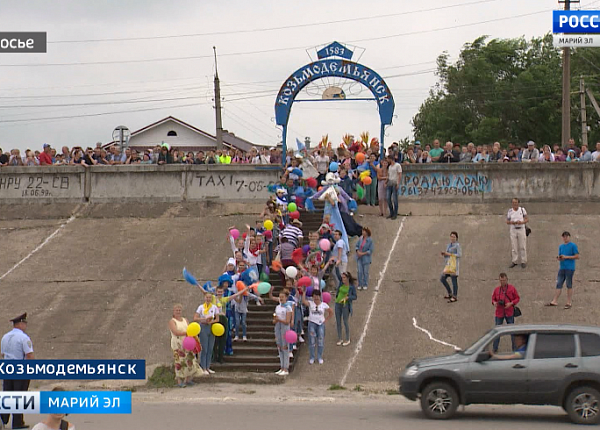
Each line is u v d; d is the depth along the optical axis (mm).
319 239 28641
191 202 38312
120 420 17656
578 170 35469
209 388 22688
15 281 31625
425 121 77312
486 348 17844
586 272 29125
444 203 36281
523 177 35875
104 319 27984
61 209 38688
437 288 28703
